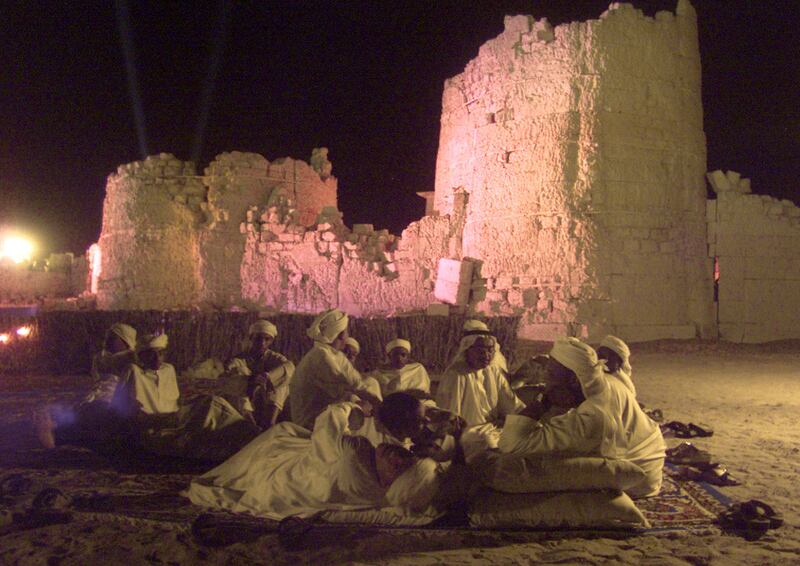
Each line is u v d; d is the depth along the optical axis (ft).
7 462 20.04
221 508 15.96
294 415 20.48
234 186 69.36
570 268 51.67
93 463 19.94
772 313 55.57
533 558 13.46
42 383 35.86
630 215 52.37
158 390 22.06
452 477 15.42
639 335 51.85
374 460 15.88
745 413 28.55
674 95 54.29
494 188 56.34
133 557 13.30
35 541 14.01
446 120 66.69
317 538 14.26
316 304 65.36
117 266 71.92
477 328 20.11
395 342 23.02
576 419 15.11
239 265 68.85
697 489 17.95
